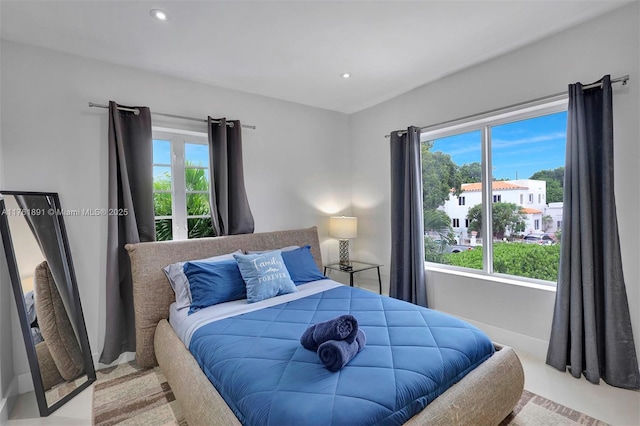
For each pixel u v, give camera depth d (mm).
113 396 2057
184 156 3000
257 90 3219
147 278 2428
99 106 2422
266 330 1839
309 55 2508
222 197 2957
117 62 2531
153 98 2715
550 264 2533
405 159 3270
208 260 2574
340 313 2086
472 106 2801
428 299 3244
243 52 2432
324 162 3861
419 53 2521
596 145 2121
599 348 2111
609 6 1999
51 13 1881
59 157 2309
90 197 2428
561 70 2281
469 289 2896
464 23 2125
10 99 2141
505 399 1613
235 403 1328
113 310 2422
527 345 2514
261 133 3346
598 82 2061
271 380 1326
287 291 2523
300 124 3650
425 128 3170
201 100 2967
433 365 1438
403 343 1617
